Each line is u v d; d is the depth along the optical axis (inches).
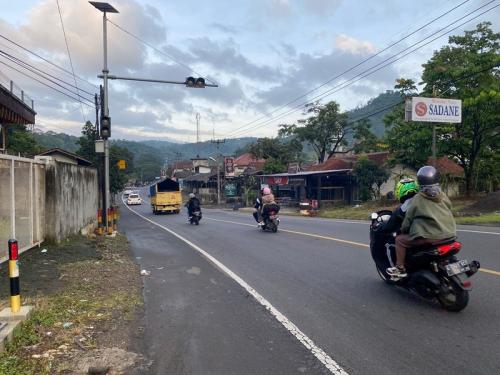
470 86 1119.0
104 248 511.8
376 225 299.6
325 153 2384.4
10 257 227.5
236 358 186.4
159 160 6786.4
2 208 357.1
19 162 397.1
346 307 253.9
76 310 256.2
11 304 227.6
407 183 271.0
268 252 471.5
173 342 207.0
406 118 978.7
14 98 538.0
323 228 699.4
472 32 1152.2
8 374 168.1
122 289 312.3
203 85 756.0
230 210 1878.7
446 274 234.8
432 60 1182.9
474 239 470.6
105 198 668.1
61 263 391.2
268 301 273.9
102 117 649.0
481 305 244.5
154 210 1619.1
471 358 177.6
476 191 1325.0
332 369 172.7
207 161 4222.4
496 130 1143.0
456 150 1163.9
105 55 661.3
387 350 189.3
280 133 2304.4
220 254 475.2
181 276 362.0
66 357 189.2
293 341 204.1
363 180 1406.3
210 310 258.4
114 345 204.1
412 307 248.1
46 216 469.4
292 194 2041.1
